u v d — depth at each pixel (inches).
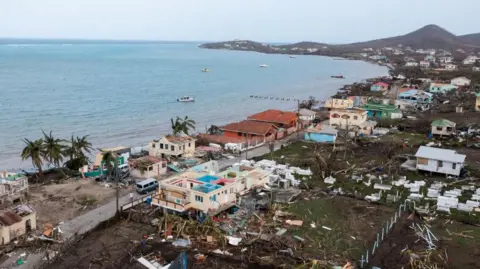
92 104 6112.2
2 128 4503.0
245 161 3065.9
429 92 6993.1
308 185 2615.7
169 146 3243.1
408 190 2529.5
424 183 2632.9
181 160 3193.9
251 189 2447.1
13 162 3410.4
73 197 2433.6
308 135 3873.0
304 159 3208.7
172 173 2938.0
